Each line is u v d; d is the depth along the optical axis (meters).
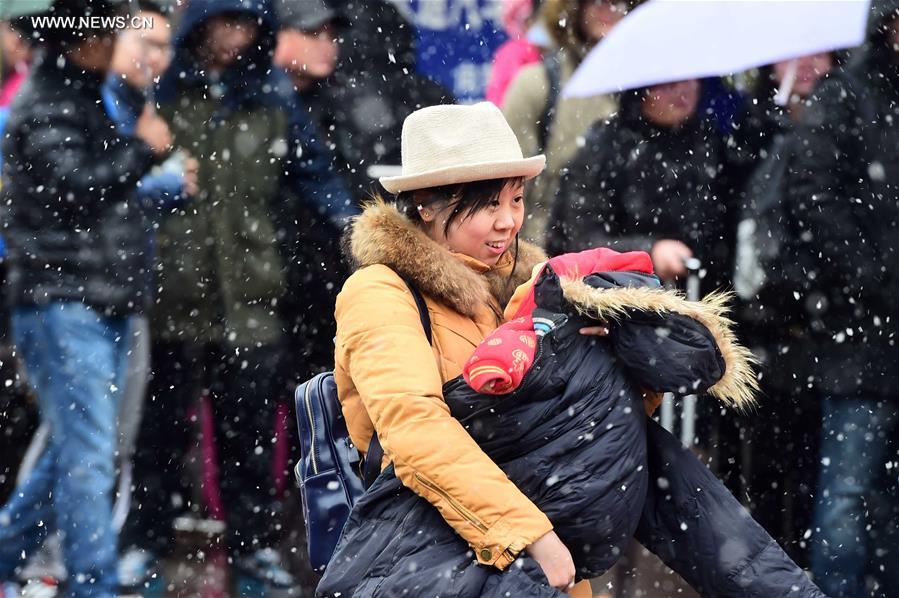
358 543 8.85
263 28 17.62
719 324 8.93
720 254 17.28
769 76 18.06
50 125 15.47
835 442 15.92
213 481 18.17
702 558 9.31
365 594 8.67
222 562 17.11
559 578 8.37
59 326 15.46
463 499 8.41
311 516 9.65
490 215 9.21
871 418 15.83
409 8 20.00
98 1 15.72
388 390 8.65
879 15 15.67
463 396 8.77
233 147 17.62
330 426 9.70
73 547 15.47
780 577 9.19
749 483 17.39
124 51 17.39
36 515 16.47
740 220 17.17
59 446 15.58
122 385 16.06
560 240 17.06
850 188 15.83
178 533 17.80
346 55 17.86
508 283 9.41
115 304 15.71
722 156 17.58
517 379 8.52
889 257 15.72
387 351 8.77
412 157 9.26
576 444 8.70
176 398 18.09
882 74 15.84
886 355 15.76
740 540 9.23
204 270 17.84
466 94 20.22
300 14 17.59
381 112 17.95
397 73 18.12
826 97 15.87
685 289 17.31
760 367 16.58
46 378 15.60
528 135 18.67
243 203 17.69
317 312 17.91
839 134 15.80
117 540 15.88
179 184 17.61
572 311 8.88
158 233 17.70
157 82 17.70
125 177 15.80
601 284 9.01
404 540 8.72
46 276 15.47
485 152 9.16
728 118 17.78
